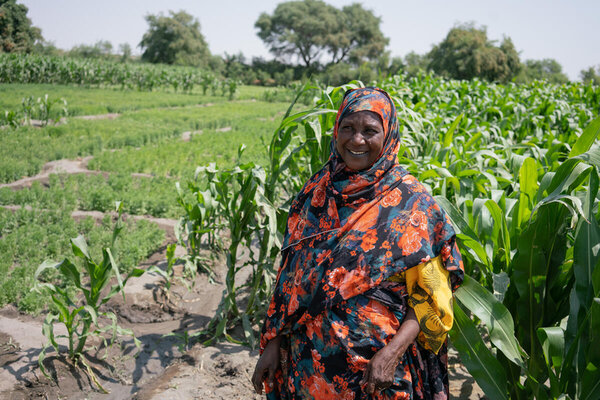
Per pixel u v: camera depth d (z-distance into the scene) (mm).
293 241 2084
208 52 88750
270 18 95875
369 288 1833
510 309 2568
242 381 3273
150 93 30312
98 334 3312
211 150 11664
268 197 3729
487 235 2639
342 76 61469
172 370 3402
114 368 3402
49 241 5375
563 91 13688
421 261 1810
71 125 13984
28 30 72938
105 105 20500
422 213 1860
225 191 3783
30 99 14539
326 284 1869
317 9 93750
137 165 9445
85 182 8023
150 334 3830
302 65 94562
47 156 9820
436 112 8000
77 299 4301
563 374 2062
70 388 3162
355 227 1885
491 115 8438
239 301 4492
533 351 2373
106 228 6031
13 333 3611
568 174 2209
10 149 9883
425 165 3861
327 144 3551
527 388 2406
